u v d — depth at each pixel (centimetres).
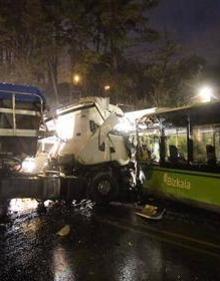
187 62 3641
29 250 908
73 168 1599
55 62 3925
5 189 1331
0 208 1318
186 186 1258
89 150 1590
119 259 844
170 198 1348
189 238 1013
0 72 3784
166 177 1369
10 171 1353
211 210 1152
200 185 1194
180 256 864
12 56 3912
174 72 3588
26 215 1298
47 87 3997
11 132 1345
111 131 1625
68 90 3928
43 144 1734
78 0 3738
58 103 3722
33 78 3831
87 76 3875
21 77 3766
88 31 3847
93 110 1620
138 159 1570
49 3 3788
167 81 3562
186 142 1270
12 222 1192
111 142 1622
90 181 1541
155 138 1455
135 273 762
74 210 1401
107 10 3688
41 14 3738
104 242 974
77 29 3822
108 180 1563
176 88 3362
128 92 3797
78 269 784
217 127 1134
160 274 757
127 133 1652
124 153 1642
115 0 3706
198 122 1215
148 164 1494
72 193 1477
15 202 1547
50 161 1683
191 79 3450
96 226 1145
